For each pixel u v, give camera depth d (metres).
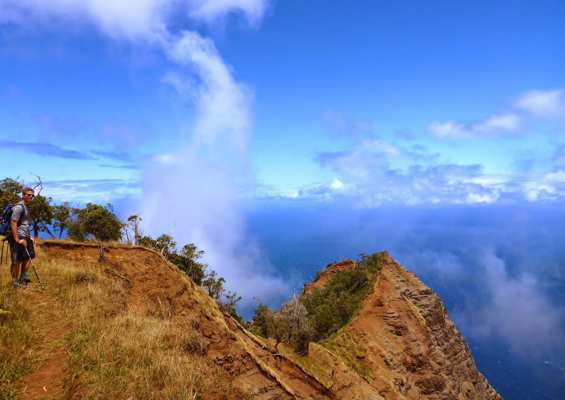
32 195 9.15
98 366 6.38
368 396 22.75
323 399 18.52
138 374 6.36
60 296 9.23
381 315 51.41
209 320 13.79
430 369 46.69
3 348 6.07
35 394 5.36
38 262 11.12
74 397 5.46
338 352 40.28
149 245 26.70
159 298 12.40
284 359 19.36
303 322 25.16
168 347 8.29
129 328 8.38
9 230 8.62
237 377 11.24
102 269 12.71
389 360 43.06
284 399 12.39
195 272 28.34
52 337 7.27
